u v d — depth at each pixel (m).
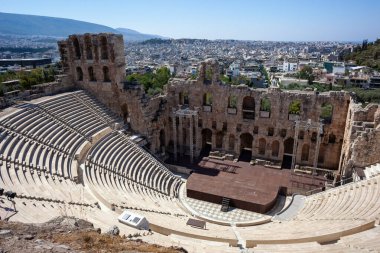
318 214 30.25
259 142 49.50
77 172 32.91
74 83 52.47
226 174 44.50
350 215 26.03
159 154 50.62
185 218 32.97
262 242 22.97
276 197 38.78
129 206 28.70
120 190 33.69
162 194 39.34
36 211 21.27
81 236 14.20
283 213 35.19
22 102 42.03
